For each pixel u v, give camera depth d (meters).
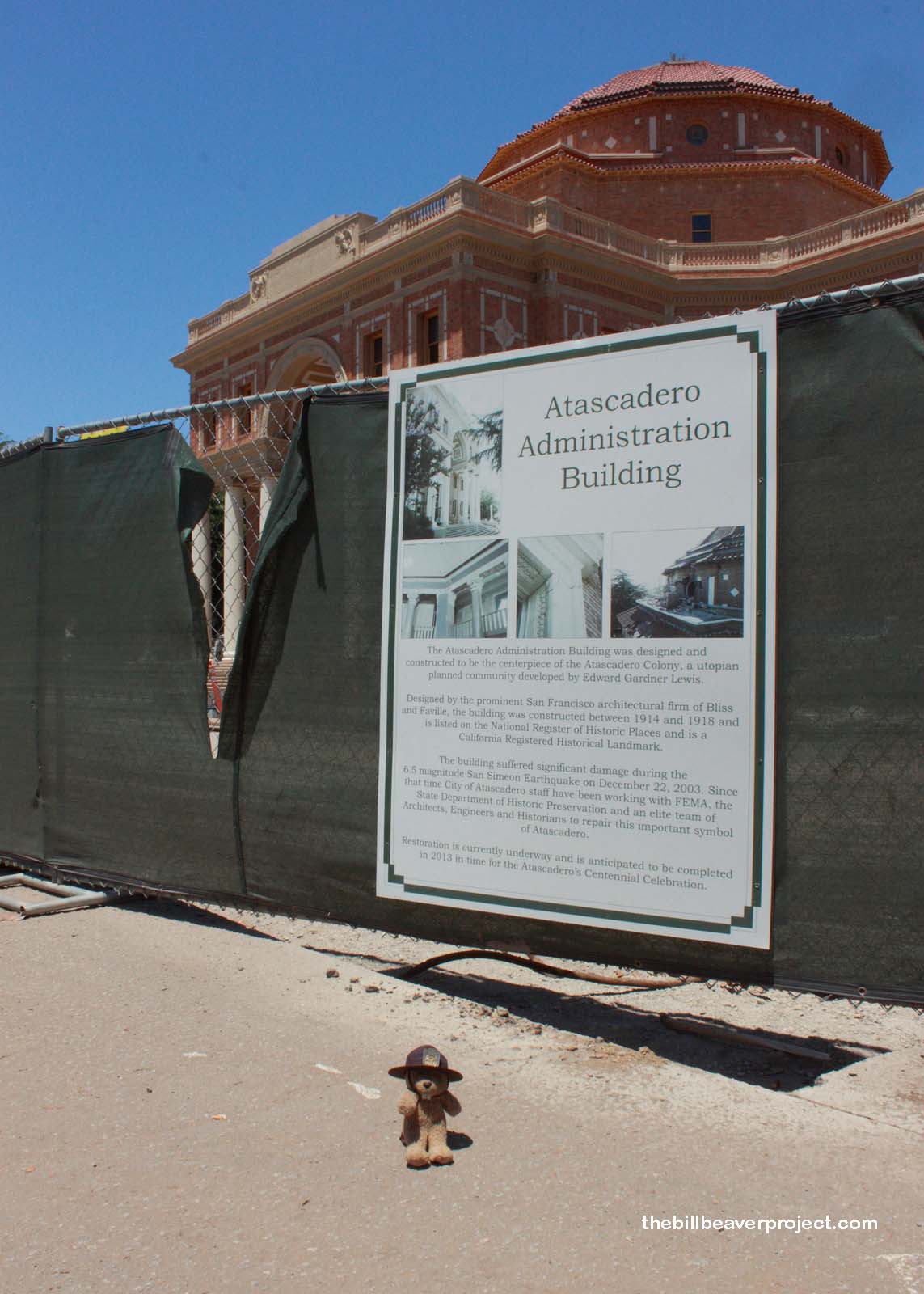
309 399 5.20
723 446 3.96
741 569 3.89
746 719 3.87
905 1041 4.27
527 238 30.03
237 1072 3.84
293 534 5.27
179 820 5.81
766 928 3.78
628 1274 2.57
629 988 5.02
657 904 4.01
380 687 4.86
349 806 4.97
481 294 29.44
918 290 3.62
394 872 4.73
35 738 6.82
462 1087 3.70
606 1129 3.36
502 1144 3.25
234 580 6.55
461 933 4.54
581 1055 4.04
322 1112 3.50
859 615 3.69
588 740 4.19
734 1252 2.66
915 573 3.59
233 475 6.08
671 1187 2.99
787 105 39.47
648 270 32.47
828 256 32.31
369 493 4.96
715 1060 4.07
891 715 3.62
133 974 5.04
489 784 4.45
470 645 4.52
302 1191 2.98
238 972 5.08
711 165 37.69
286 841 5.24
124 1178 3.07
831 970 3.69
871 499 3.68
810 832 3.74
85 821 6.42
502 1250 2.67
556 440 4.33
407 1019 4.43
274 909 5.30
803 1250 2.67
